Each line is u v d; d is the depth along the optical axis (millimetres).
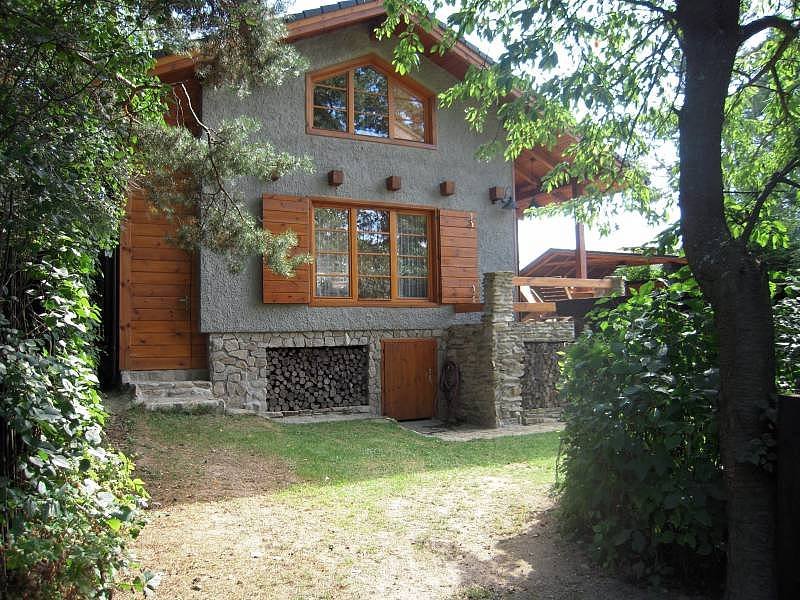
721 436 2971
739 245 2982
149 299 9156
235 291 9398
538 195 13477
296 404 9883
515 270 11562
